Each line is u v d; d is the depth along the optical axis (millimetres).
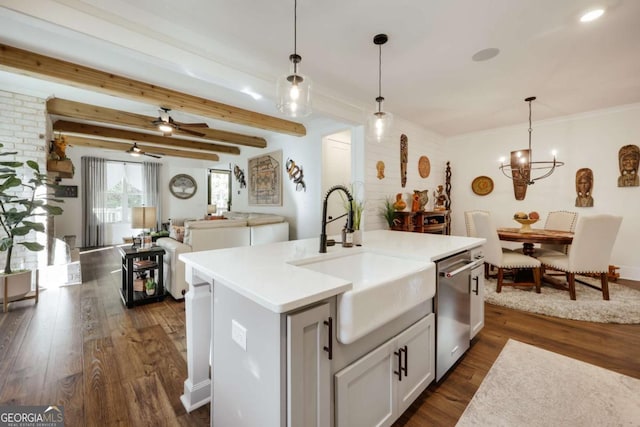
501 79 3164
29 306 3121
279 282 1121
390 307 1295
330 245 2033
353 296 1093
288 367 943
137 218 3455
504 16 2092
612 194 4145
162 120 3906
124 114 4395
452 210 5910
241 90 2838
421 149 5289
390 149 4613
